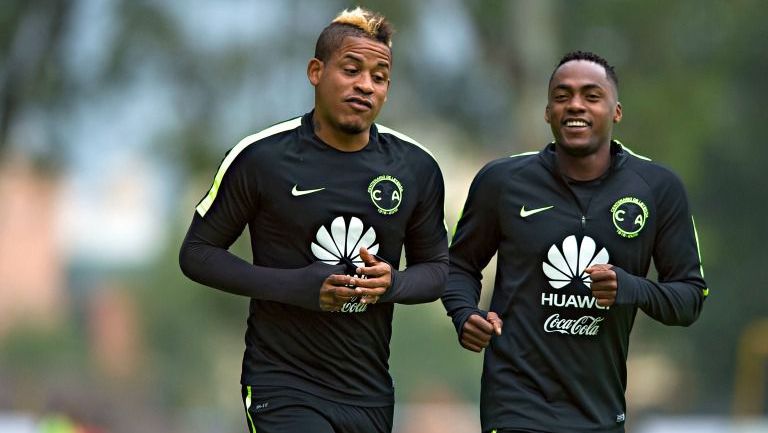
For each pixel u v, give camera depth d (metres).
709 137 96.12
